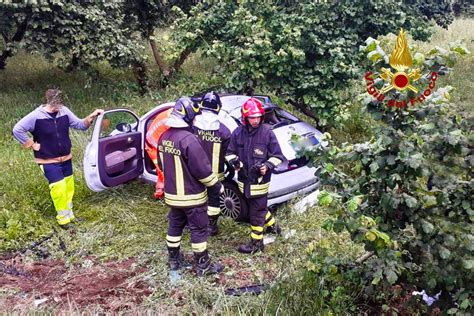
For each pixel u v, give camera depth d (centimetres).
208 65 1248
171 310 406
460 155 322
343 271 374
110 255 506
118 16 950
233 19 707
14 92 1047
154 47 1078
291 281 409
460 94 843
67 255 511
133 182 657
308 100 692
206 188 442
